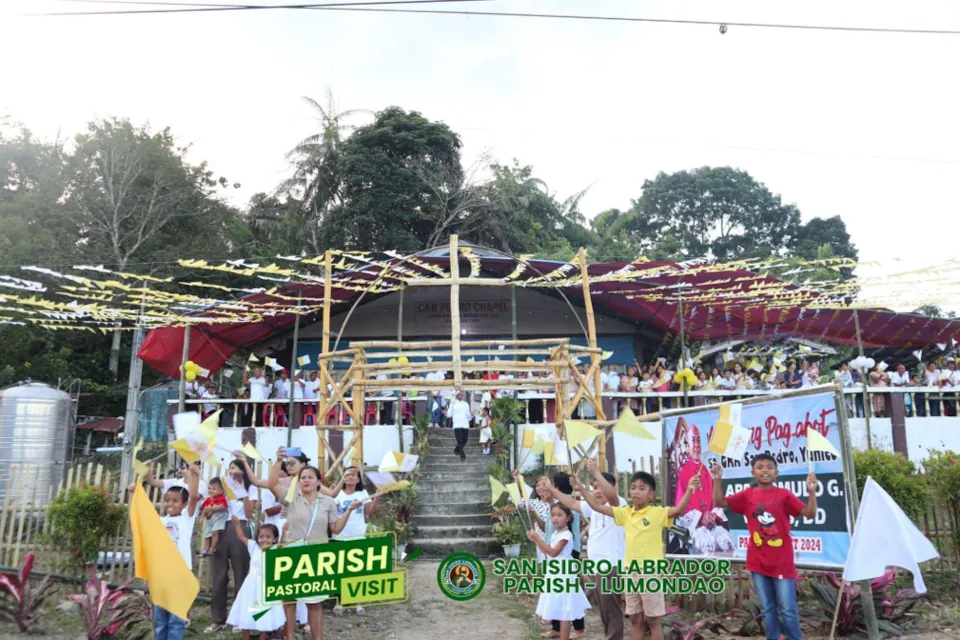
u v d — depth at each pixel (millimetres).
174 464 14680
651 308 19422
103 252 28469
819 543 6602
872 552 5898
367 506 7703
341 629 7848
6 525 9570
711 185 50000
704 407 7820
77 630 7586
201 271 29328
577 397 9703
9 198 30969
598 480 6496
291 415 15094
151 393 20625
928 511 9727
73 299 25609
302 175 32406
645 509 6254
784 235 50438
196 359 18984
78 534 8609
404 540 12234
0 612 7828
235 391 21547
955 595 8523
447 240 32406
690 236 49844
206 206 32969
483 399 17094
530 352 10453
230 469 7633
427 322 20578
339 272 16547
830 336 20156
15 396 15328
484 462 15641
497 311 20703
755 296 17000
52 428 15562
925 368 17859
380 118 32906
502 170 34156
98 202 29875
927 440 16203
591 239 38062
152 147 31453
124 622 7242
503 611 8531
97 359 29344
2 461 14938
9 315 25547
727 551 7469
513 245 34156
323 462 10406
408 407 17641
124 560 8969
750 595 7879
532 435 7789
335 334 20516
